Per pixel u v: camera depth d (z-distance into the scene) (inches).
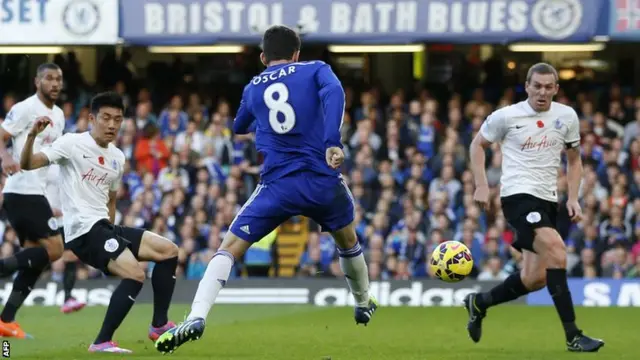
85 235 688.4
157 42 1307.8
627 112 1409.9
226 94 1494.8
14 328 781.9
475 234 1238.3
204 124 1385.3
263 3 1300.4
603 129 1371.8
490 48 1498.5
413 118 1376.7
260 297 1144.2
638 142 1348.4
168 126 1385.3
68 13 1302.9
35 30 1300.4
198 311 577.9
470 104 1396.4
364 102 1405.0
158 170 1354.6
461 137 1358.3
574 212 724.0
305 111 589.9
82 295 1144.2
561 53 1510.8
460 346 742.5
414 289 1139.3
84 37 1305.4
